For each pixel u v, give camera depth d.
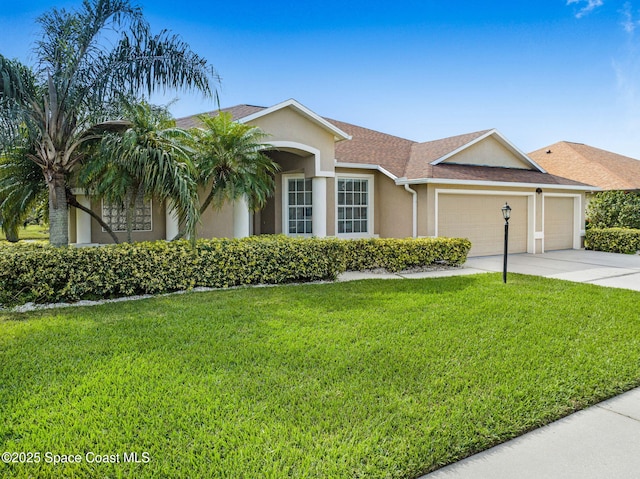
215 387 4.11
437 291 8.84
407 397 3.98
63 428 3.36
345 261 11.39
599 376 4.54
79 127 9.02
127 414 3.58
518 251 16.89
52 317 6.54
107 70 8.68
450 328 6.12
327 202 14.73
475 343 5.48
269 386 4.16
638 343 5.59
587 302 7.92
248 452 3.09
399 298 8.09
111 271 7.94
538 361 4.91
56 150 8.66
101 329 5.91
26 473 2.84
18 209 9.60
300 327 6.10
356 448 3.16
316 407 3.76
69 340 5.43
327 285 9.53
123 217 12.18
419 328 6.10
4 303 7.24
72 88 8.59
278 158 14.87
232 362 4.74
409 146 18.75
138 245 8.62
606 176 21.30
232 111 13.42
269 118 12.23
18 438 3.24
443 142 17.56
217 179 10.18
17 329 5.87
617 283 10.49
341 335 5.72
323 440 3.27
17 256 7.30
